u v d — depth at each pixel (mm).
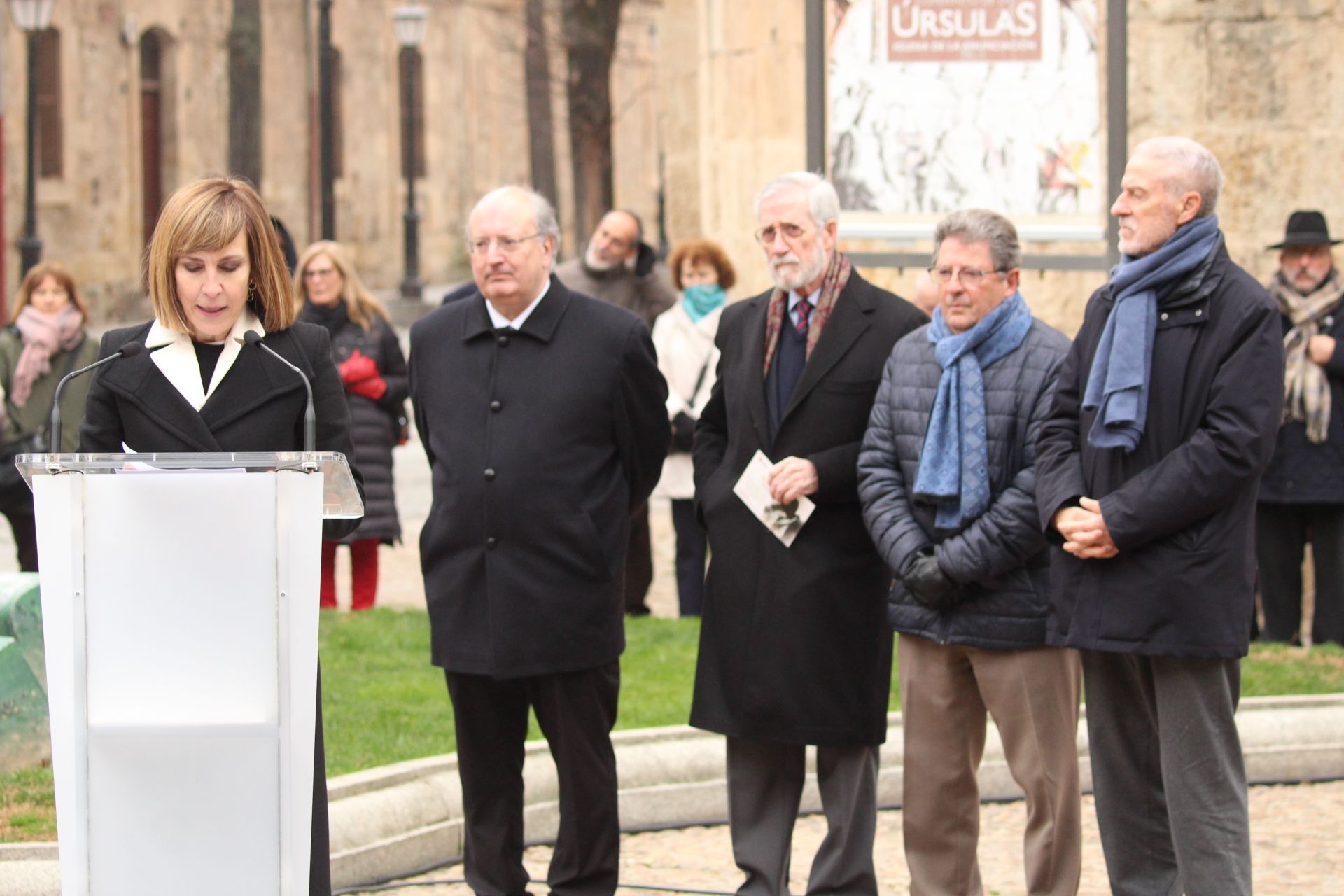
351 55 48031
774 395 5238
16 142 34750
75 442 9336
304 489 3455
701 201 10594
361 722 6848
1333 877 5445
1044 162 8016
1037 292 8820
